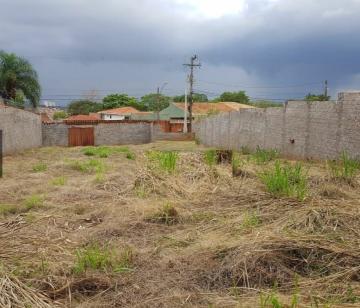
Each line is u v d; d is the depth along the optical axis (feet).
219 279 12.67
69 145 126.41
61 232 18.52
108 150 78.28
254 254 13.46
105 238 17.40
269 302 10.91
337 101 41.55
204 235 16.69
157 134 137.08
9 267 13.82
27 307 11.07
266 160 38.47
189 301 11.50
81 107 270.26
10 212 23.00
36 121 106.32
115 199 24.54
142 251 15.55
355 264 12.98
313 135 46.85
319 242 14.34
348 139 39.50
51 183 31.96
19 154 73.72
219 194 24.13
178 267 13.71
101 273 13.53
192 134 138.82
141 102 285.64
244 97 279.69
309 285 11.94
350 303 10.76
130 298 11.86
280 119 56.08
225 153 35.01
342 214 17.02
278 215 18.10
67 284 12.53
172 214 19.98
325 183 24.23
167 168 29.45
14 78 113.70
